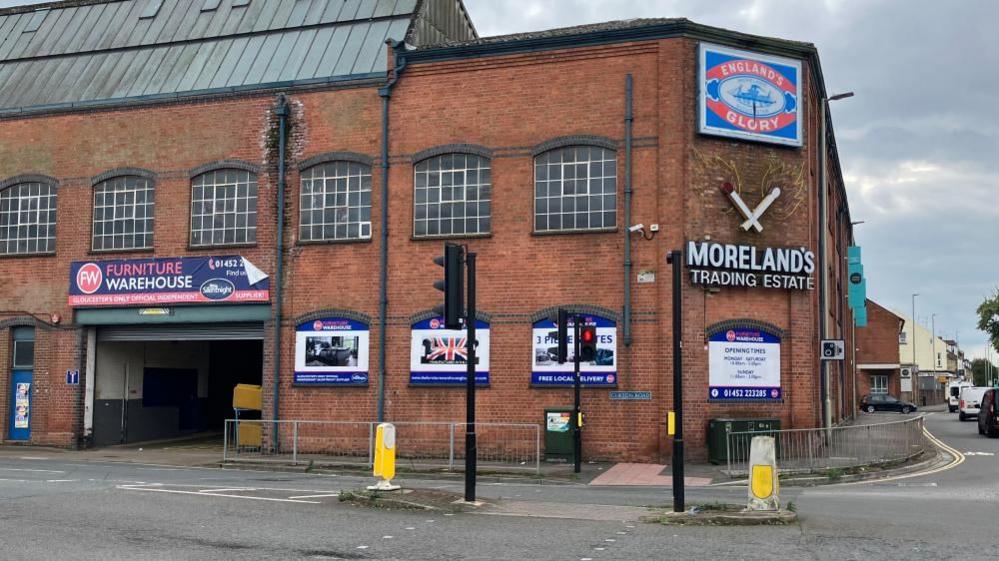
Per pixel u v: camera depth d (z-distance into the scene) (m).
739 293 23.28
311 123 26.11
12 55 31.70
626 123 23.48
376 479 19.58
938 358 112.25
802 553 10.18
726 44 23.67
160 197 27.39
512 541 10.95
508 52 24.50
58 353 28.31
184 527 11.83
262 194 26.36
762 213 23.53
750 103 23.70
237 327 26.88
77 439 27.97
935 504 14.91
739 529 11.90
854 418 47.25
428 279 24.78
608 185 23.69
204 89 27.27
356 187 25.70
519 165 24.31
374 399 24.94
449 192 24.89
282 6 29.61
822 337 25.80
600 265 23.45
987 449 28.27
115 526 11.87
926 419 52.25
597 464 22.55
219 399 35.66
